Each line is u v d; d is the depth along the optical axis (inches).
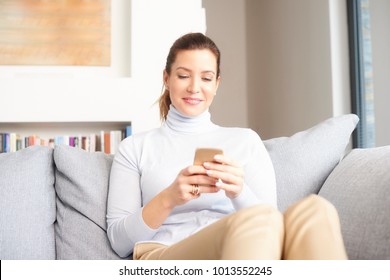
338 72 135.8
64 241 58.2
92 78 134.2
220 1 207.5
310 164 63.4
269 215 38.4
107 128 136.3
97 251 56.5
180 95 60.2
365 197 50.3
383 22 124.9
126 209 56.4
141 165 59.2
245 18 208.1
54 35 133.6
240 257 34.7
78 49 134.1
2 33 132.3
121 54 135.9
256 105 196.4
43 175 60.9
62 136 126.5
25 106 126.3
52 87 127.4
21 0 133.3
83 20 134.5
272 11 178.5
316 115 144.9
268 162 59.8
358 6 135.3
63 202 61.5
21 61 132.4
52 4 134.0
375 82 128.2
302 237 37.2
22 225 56.2
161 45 132.4
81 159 62.4
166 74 65.2
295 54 159.3
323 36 140.1
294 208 40.2
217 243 38.7
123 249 54.7
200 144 60.6
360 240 47.6
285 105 167.9
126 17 136.6
